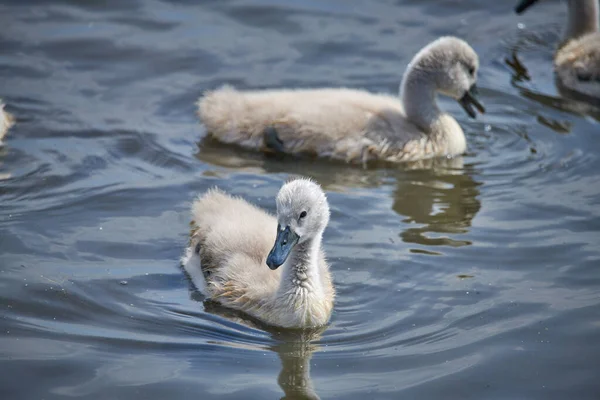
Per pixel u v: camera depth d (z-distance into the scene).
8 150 14.91
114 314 11.40
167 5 19.81
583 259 12.60
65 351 10.64
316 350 10.90
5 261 12.24
